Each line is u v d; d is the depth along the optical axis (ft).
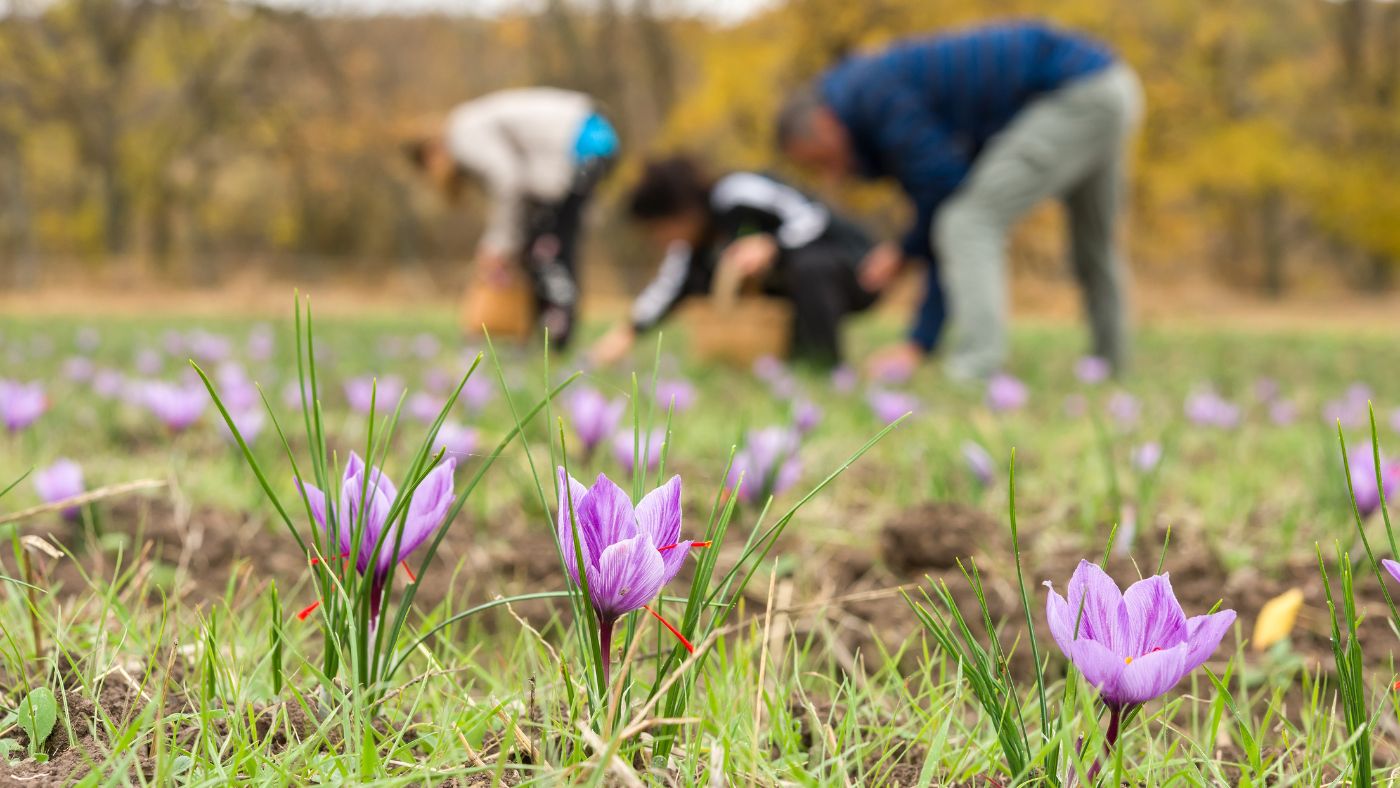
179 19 112.47
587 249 130.31
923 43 23.63
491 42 135.85
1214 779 4.36
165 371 24.36
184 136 121.39
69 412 14.87
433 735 4.22
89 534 7.41
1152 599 3.47
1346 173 107.14
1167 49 95.76
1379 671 5.88
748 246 25.32
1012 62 22.85
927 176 22.98
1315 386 26.58
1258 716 5.45
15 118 107.86
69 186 129.18
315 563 4.23
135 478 10.03
